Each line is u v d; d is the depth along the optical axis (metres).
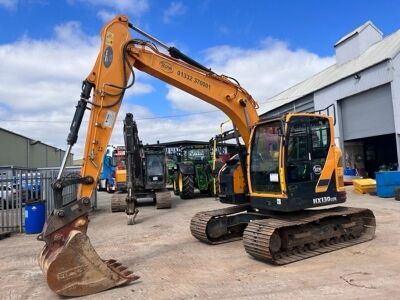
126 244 9.98
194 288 6.37
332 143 8.95
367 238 9.27
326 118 8.93
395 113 19.91
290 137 8.34
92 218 15.09
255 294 5.98
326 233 8.73
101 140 7.38
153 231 11.70
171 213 15.44
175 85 8.86
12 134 41.22
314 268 7.26
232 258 8.20
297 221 8.14
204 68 9.05
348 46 27.19
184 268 7.57
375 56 22.50
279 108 32.78
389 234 9.81
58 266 6.01
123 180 21.16
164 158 18.02
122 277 6.56
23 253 9.46
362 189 19.09
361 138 23.45
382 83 20.67
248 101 9.62
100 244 10.07
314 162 8.61
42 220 12.45
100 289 6.29
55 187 6.60
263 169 8.74
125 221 13.89
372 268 7.05
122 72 7.73
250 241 7.87
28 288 6.72
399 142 19.84
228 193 9.78
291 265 7.54
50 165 62.91
